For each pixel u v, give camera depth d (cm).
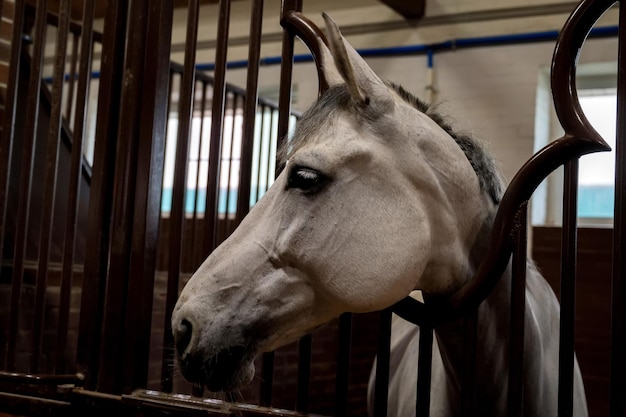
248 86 134
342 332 121
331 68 120
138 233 143
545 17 418
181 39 543
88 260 150
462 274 113
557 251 361
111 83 153
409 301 116
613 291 99
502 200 109
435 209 109
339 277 103
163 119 149
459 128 121
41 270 161
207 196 136
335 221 104
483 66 431
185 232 434
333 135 106
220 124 137
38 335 159
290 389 324
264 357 129
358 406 375
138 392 138
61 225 250
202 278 108
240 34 518
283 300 106
